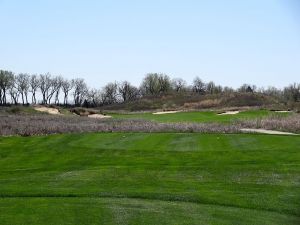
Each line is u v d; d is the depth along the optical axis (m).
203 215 13.41
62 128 39.72
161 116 70.81
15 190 17.09
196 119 59.72
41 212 13.67
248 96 106.12
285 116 55.22
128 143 31.31
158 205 14.64
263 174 19.59
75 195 16.27
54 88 137.62
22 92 131.75
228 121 51.19
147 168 21.97
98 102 147.25
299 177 18.88
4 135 37.25
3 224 12.35
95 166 23.56
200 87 150.38
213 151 26.81
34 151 29.39
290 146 28.22
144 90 152.50
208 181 18.55
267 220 12.93
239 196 15.76
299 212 13.82
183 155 25.81
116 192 16.58
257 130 40.69
